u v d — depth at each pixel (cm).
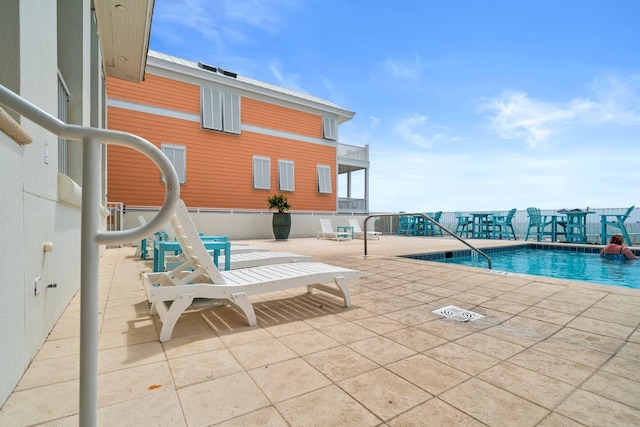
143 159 997
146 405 120
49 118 73
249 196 1239
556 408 120
